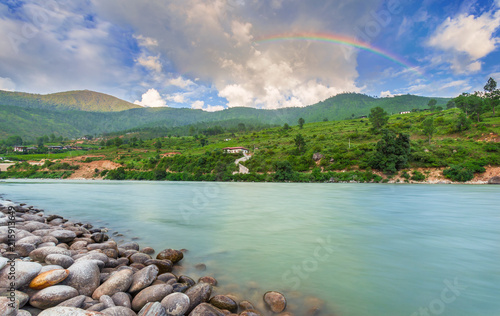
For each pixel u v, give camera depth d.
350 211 21.30
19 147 178.88
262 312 5.69
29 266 5.65
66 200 30.03
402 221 16.81
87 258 7.28
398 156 68.44
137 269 7.30
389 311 5.75
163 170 99.56
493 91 110.25
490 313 5.63
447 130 93.44
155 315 4.70
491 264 8.79
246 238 12.38
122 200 29.94
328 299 6.30
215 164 96.94
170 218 18.06
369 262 8.99
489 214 19.50
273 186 57.41
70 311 4.31
